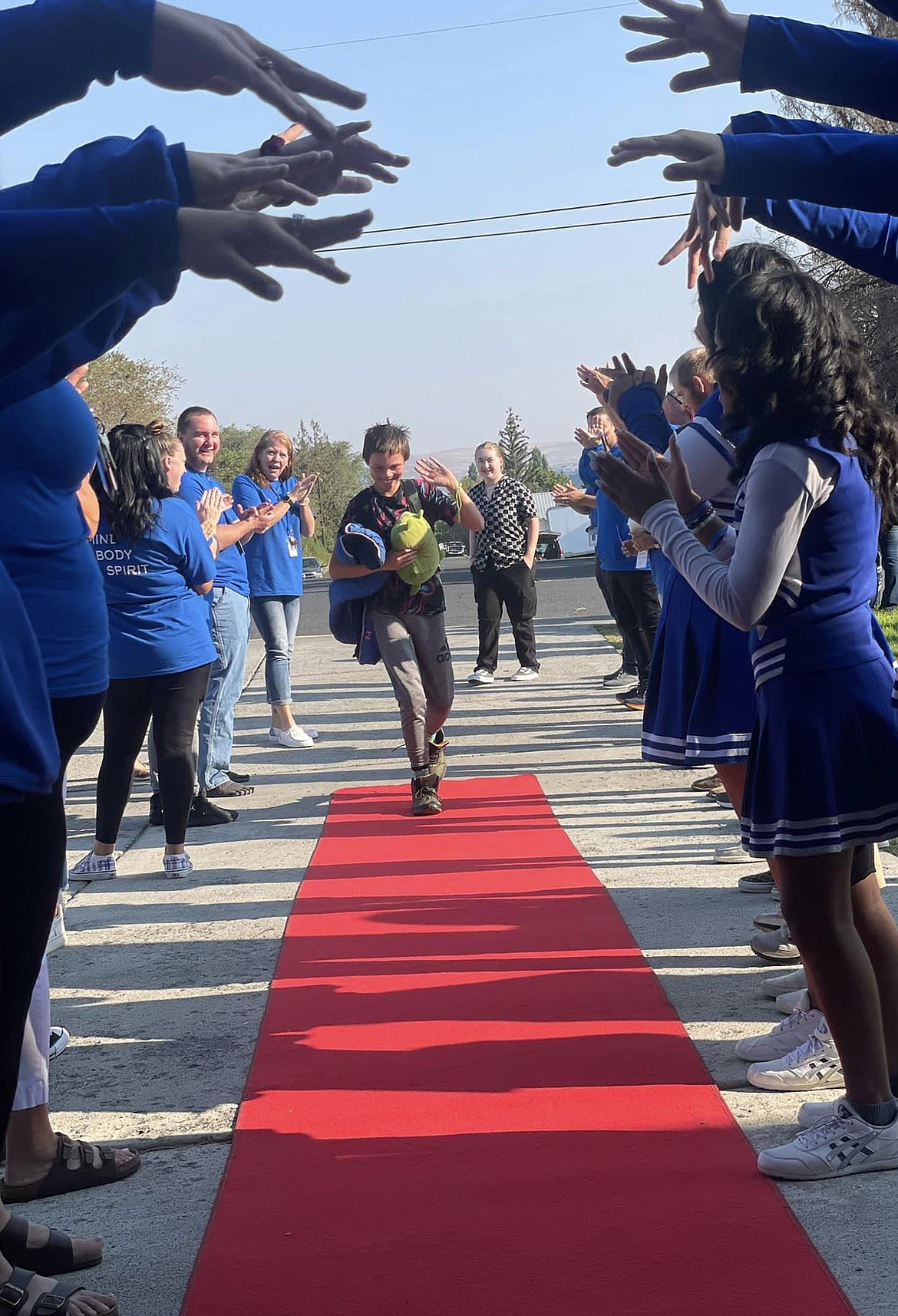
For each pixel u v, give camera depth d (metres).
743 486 2.66
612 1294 2.25
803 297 2.61
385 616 6.54
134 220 1.63
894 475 2.71
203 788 6.77
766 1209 2.53
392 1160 2.85
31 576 2.54
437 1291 2.30
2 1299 2.20
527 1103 3.10
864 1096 2.70
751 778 2.76
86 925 5.02
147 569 5.44
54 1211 2.72
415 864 5.63
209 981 4.21
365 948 4.45
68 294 1.66
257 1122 3.09
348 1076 3.34
